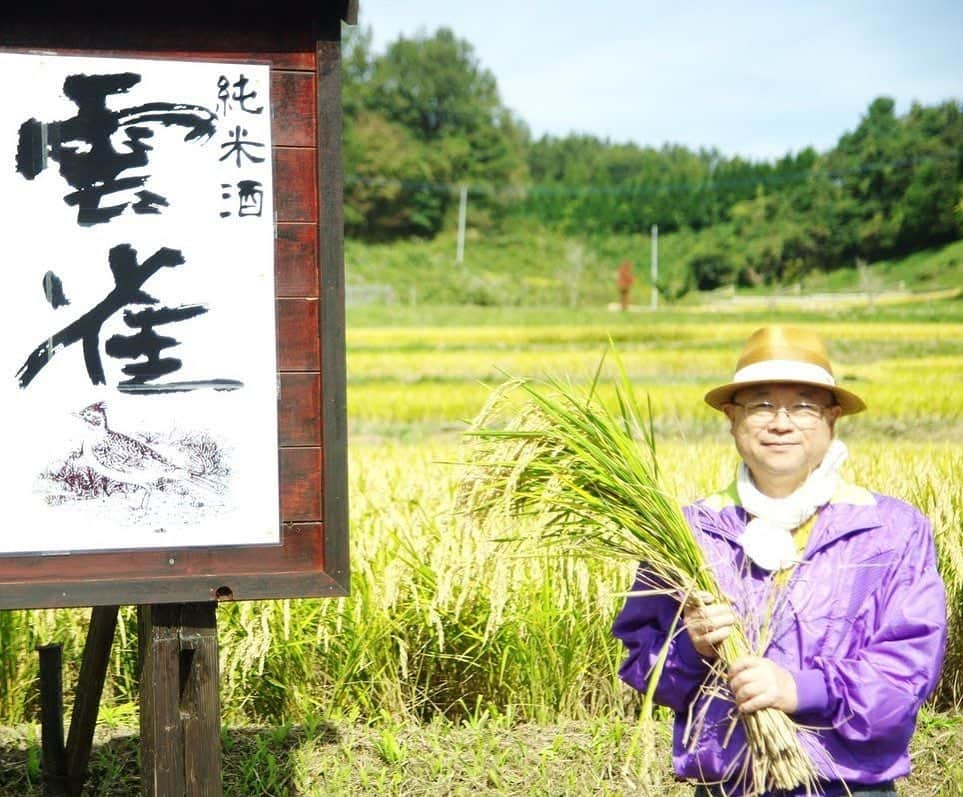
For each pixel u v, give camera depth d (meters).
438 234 78.56
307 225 3.49
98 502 3.35
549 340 45.31
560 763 5.07
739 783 2.97
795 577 2.93
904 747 2.86
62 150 3.37
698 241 76.56
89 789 4.93
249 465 3.43
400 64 86.44
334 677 5.73
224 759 5.13
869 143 72.31
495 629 5.44
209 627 3.51
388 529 6.04
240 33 3.47
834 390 2.96
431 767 4.99
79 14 3.39
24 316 3.33
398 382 34.59
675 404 25.14
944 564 6.10
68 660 5.94
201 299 3.42
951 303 51.97
